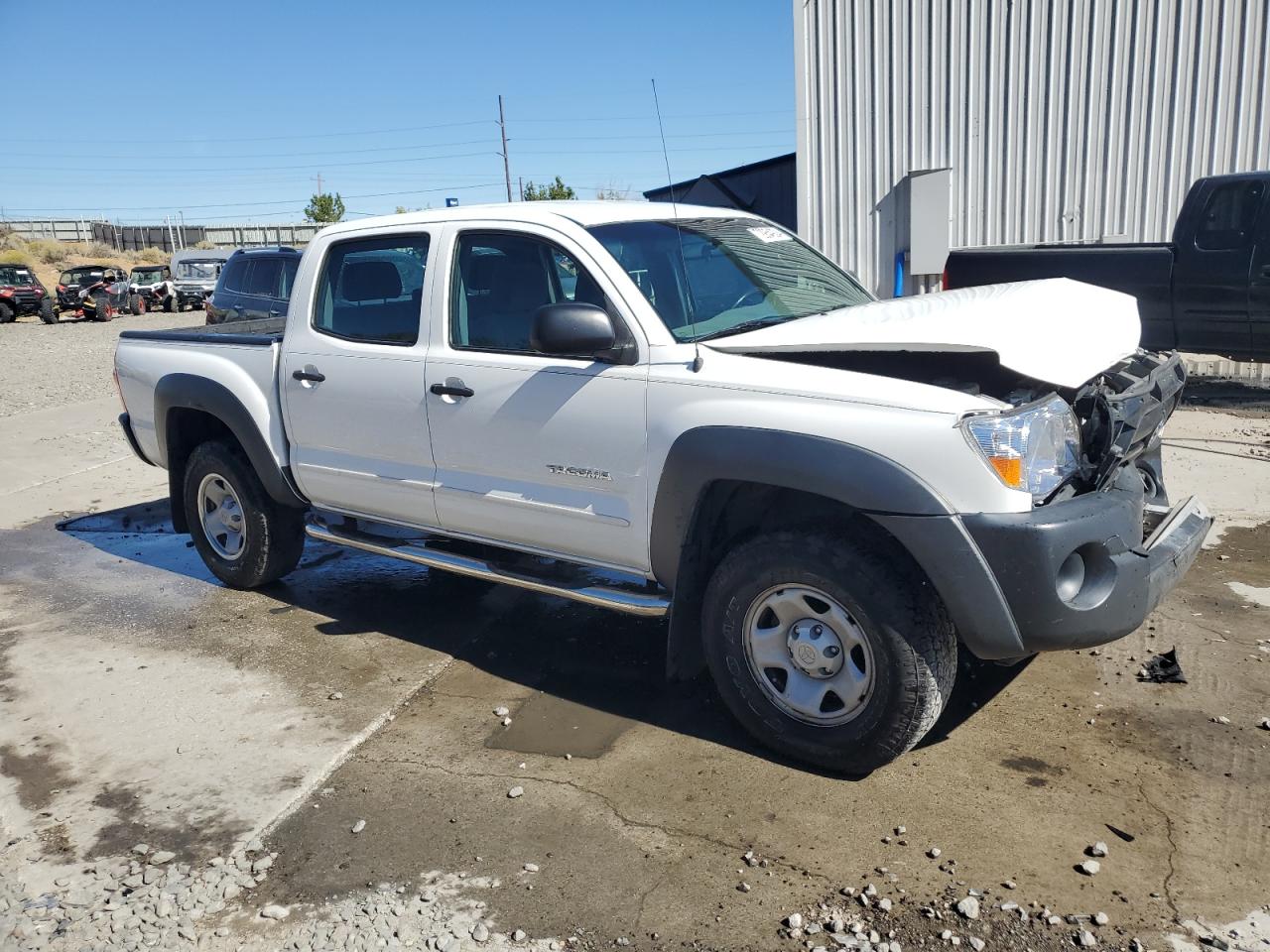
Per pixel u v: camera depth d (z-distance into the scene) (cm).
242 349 510
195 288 3556
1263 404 938
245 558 545
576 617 502
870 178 1333
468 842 316
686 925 274
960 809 320
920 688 319
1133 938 259
